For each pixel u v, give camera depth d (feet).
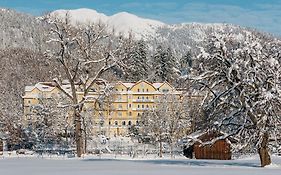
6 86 533.96
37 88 450.30
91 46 200.54
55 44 204.85
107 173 95.81
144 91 475.72
